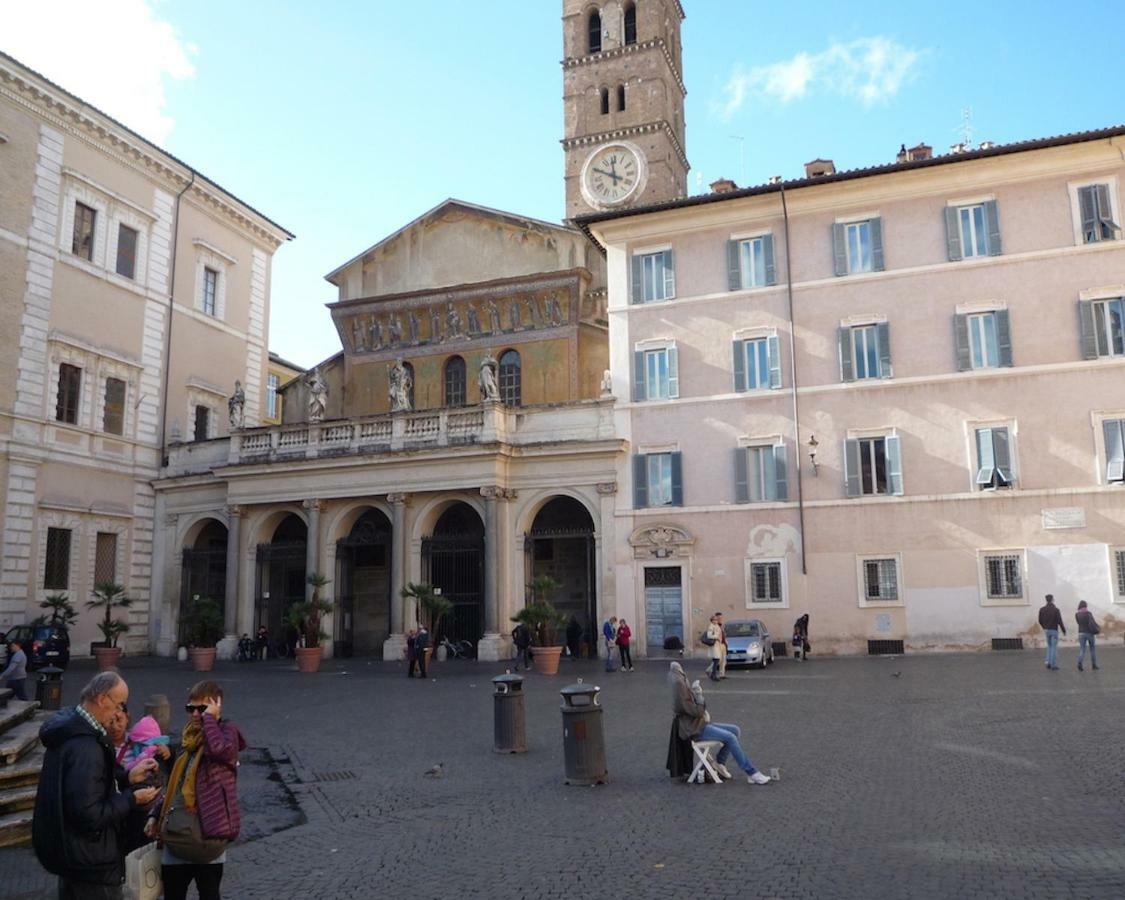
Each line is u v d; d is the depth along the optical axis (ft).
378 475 125.08
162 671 110.01
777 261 118.73
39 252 123.34
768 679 84.84
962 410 109.19
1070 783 37.99
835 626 109.70
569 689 43.27
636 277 124.06
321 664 118.42
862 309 114.42
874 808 35.50
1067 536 103.96
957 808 34.88
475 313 142.82
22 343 120.78
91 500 130.72
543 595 105.19
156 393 142.00
